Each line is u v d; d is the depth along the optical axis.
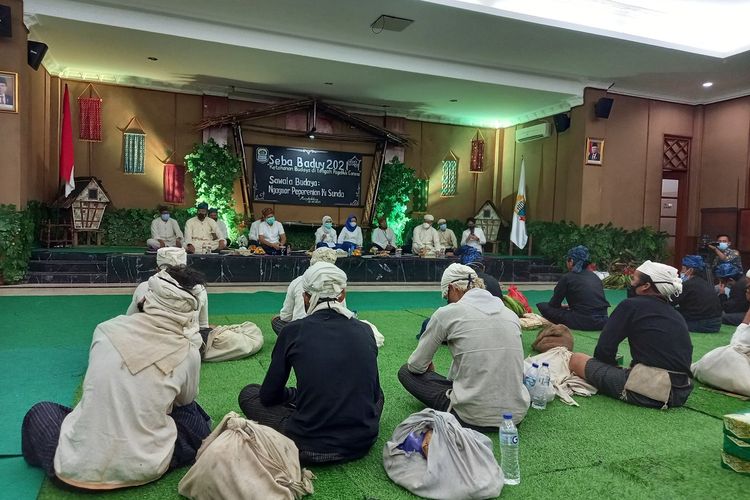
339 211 14.02
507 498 2.49
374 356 2.79
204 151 12.34
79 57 10.61
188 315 2.56
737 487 2.65
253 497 2.18
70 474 2.29
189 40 9.46
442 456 2.49
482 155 15.11
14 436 3.00
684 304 6.68
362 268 10.91
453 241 13.05
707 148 13.36
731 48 10.58
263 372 4.32
